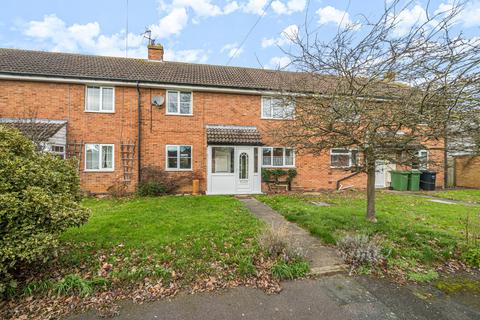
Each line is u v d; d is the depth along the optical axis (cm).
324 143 571
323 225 589
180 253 427
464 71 343
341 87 509
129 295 318
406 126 453
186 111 1245
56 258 394
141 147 1184
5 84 1040
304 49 486
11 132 385
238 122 1287
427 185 1359
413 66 395
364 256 399
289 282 355
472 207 854
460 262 422
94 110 1138
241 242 483
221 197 1042
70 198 395
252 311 291
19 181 328
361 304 306
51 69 1107
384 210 791
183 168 1232
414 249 453
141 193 1098
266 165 1309
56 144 1013
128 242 473
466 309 298
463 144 437
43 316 278
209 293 326
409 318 281
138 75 1209
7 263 299
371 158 529
